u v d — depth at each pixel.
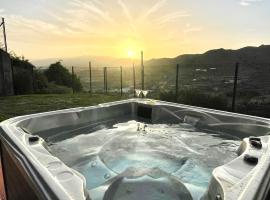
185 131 2.58
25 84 8.27
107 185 1.41
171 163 1.79
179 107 2.83
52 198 0.84
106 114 3.00
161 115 2.97
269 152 1.31
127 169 1.67
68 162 1.82
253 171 1.06
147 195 1.26
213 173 1.14
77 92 9.70
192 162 1.80
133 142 2.30
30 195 1.03
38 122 2.26
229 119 2.32
